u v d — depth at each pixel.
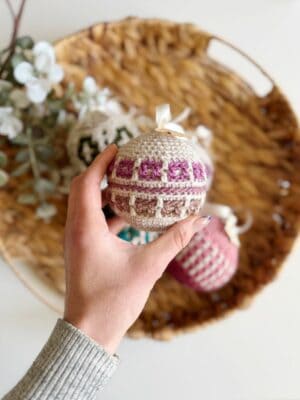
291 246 0.47
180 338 0.53
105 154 0.30
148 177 0.28
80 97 0.43
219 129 0.49
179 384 0.53
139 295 0.28
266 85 0.51
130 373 0.52
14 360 0.51
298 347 0.54
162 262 0.29
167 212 0.29
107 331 0.27
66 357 0.27
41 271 0.48
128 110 0.47
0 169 0.46
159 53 0.47
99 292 0.28
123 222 0.36
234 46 0.46
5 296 0.50
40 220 0.47
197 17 0.50
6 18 0.47
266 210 0.49
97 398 0.52
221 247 0.42
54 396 0.26
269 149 0.49
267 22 0.51
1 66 0.44
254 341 0.54
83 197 0.29
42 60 0.41
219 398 0.53
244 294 0.48
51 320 0.51
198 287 0.43
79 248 0.28
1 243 0.45
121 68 0.47
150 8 0.50
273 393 0.54
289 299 0.53
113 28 0.45
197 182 0.29
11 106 0.43
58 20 0.48
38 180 0.44
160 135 0.30
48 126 0.45
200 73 0.48
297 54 0.51
